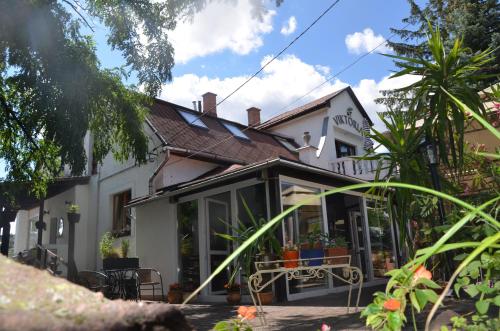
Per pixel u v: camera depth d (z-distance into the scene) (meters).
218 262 8.64
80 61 6.51
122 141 8.49
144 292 9.59
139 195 11.23
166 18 6.99
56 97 6.33
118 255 10.30
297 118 16.44
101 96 7.40
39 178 9.27
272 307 6.25
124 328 0.69
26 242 17.70
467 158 4.35
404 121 3.96
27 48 6.12
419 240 4.48
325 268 5.02
